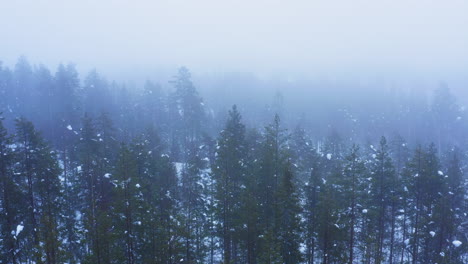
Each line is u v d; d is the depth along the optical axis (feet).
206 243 101.45
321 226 76.95
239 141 100.63
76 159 134.92
